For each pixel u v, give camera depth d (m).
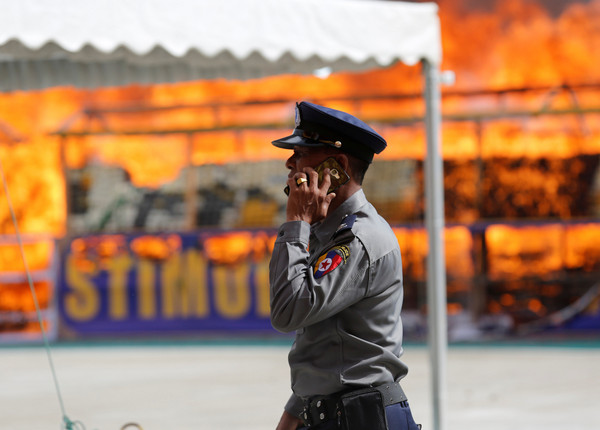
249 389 21.22
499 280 31.52
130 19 10.73
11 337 32.31
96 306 32.31
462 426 16.52
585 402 18.80
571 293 31.27
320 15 11.70
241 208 33.62
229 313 31.92
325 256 6.43
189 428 16.84
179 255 32.28
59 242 32.53
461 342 30.27
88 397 20.56
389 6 12.27
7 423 17.72
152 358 27.39
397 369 6.67
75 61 15.88
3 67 15.84
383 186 33.03
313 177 6.52
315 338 6.58
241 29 11.20
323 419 6.58
